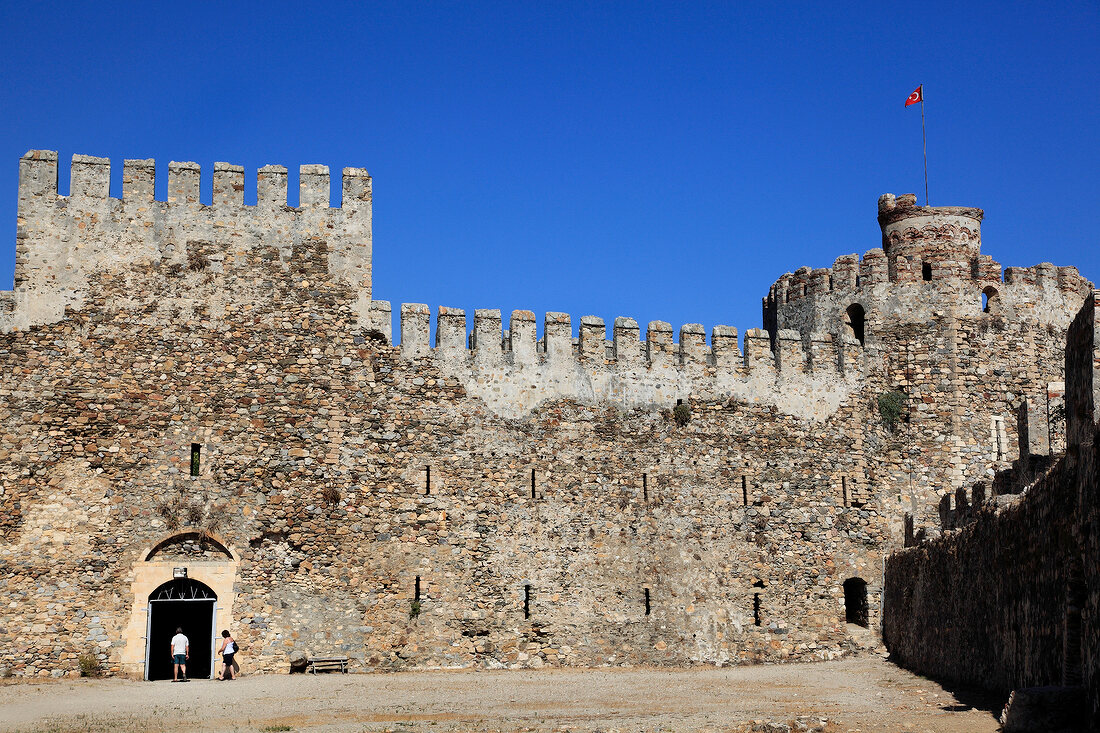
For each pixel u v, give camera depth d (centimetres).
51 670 3631
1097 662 1928
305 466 3991
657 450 4459
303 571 3925
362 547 4003
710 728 2558
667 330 4588
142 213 3994
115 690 3403
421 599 4044
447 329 4275
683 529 4425
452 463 4172
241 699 3209
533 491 4256
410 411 4159
